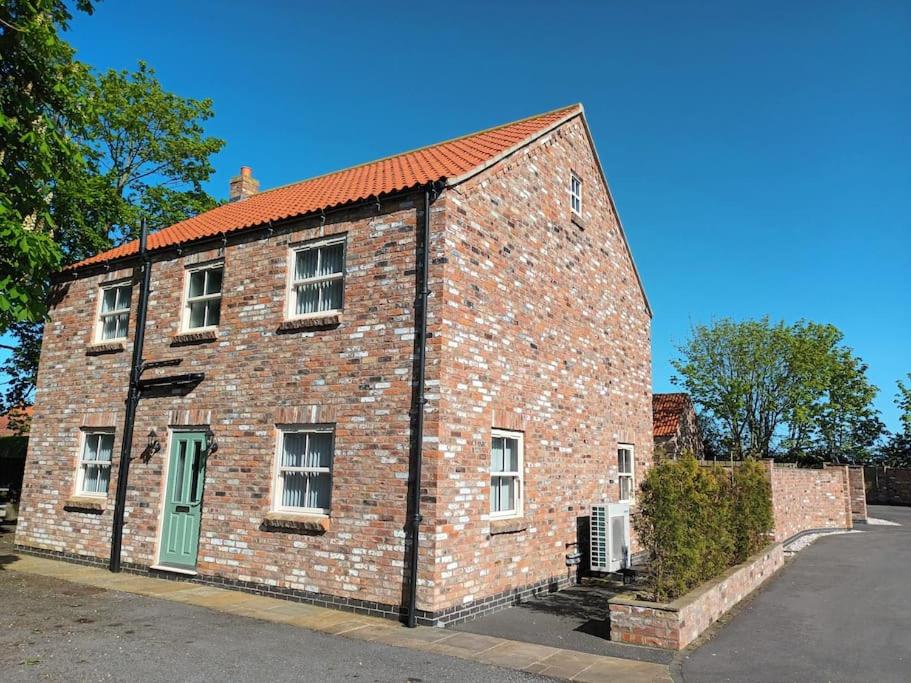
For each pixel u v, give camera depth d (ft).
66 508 44.39
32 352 72.33
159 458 40.32
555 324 42.16
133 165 80.94
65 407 46.78
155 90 80.38
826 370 91.15
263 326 37.65
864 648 27.04
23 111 35.24
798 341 92.12
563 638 28.07
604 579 42.86
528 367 38.55
